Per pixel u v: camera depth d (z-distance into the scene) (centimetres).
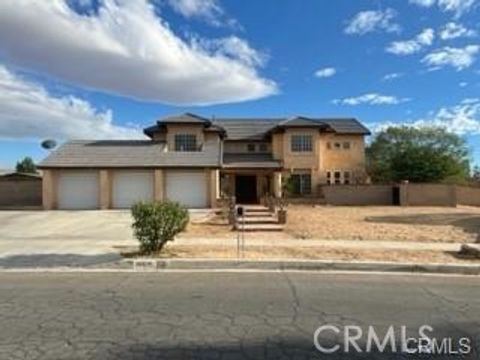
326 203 3912
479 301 777
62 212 3055
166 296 805
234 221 2031
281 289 862
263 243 1459
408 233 1738
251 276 1002
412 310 716
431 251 1307
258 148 4509
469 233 1741
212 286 891
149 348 546
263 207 2898
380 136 4969
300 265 1109
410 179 4522
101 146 3684
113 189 3400
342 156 4531
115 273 1044
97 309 718
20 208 3447
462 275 1035
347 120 4744
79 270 1084
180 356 521
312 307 731
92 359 512
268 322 648
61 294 823
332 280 957
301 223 2141
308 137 4231
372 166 4847
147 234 1251
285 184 4141
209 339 577
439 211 3053
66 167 3331
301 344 561
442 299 789
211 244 1434
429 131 4719
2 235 1791
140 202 1284
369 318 670
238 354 528
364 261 1125
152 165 3356
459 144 4709
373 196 3934
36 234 1828
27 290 858
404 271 1081
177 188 3388
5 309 719
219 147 3831
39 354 527
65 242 1543
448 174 4509
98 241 1571
